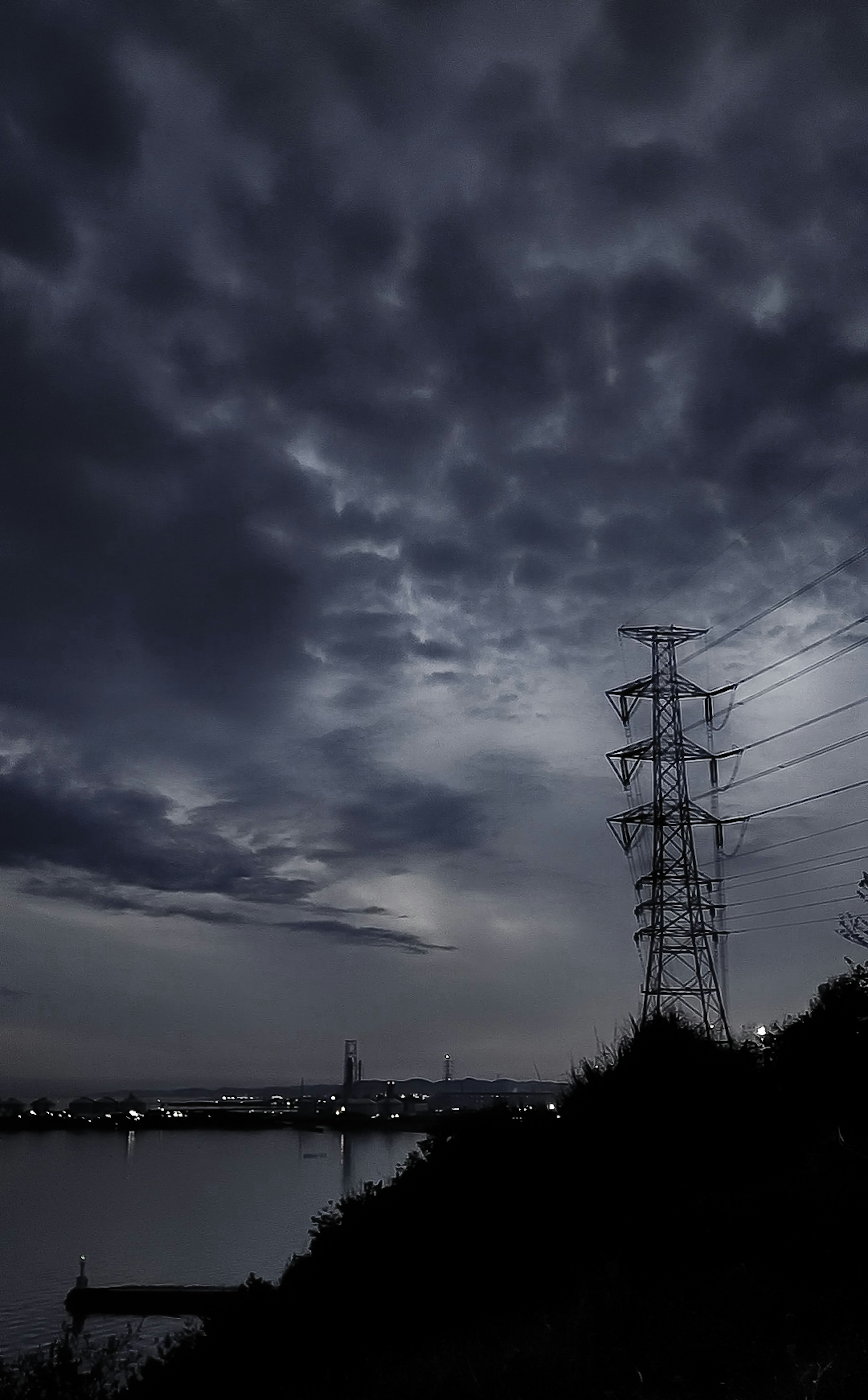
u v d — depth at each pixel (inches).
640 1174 805.2
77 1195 6692.9
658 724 2313.0
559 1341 525.0
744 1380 446.0
